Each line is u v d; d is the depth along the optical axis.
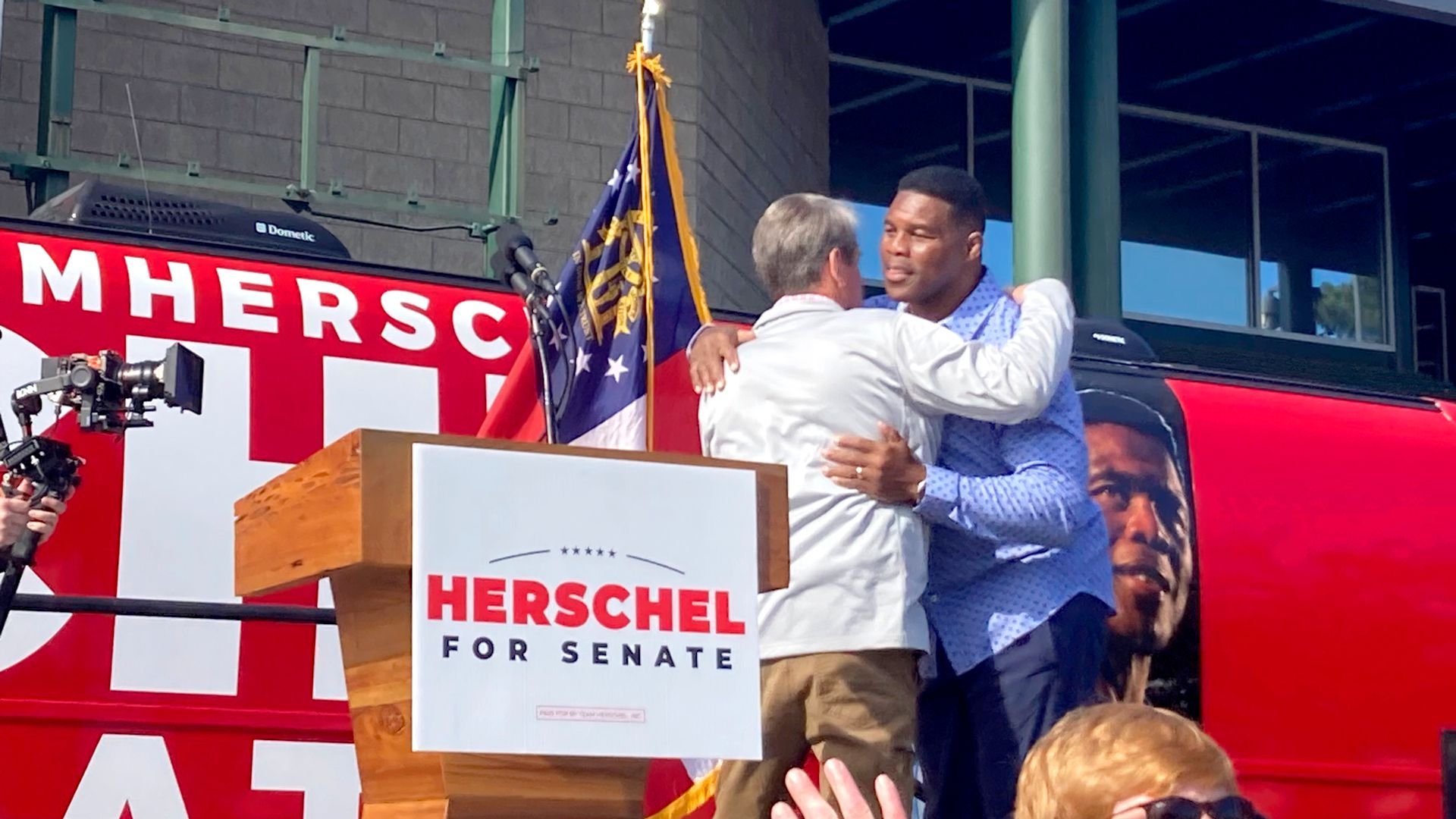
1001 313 4.49
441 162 10.49
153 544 4.52
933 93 13.96
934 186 4.47
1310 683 5.93
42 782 4.33
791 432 4.00
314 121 7.61
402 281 5.13
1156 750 2.12
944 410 4.09
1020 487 4.14
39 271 4.63
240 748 4.53
